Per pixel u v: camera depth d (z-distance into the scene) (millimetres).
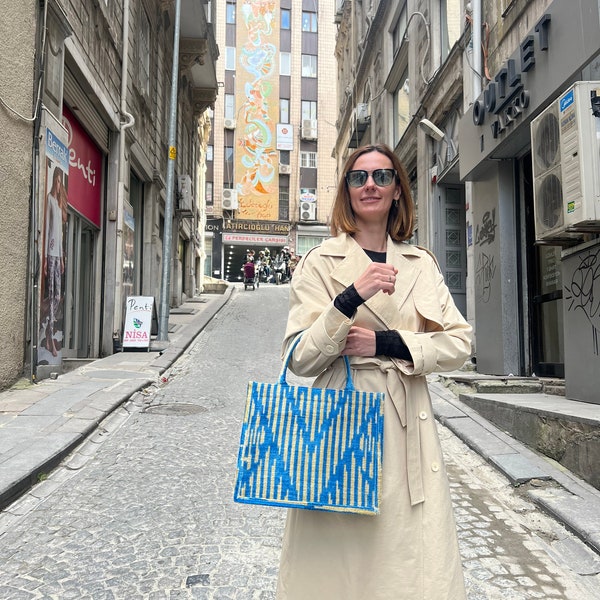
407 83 13711
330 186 35875
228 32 35062
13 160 5984
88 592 2482
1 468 3771
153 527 3166
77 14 7914
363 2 19984
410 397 1589
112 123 9945
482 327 7559
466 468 4320
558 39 5312
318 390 1490
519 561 2850
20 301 6230
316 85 36000
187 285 21812
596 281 4641
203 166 26859
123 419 5547
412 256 1779
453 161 9086
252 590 2514
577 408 4352
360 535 1485
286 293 23469
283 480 1440
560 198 4637
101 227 10070
